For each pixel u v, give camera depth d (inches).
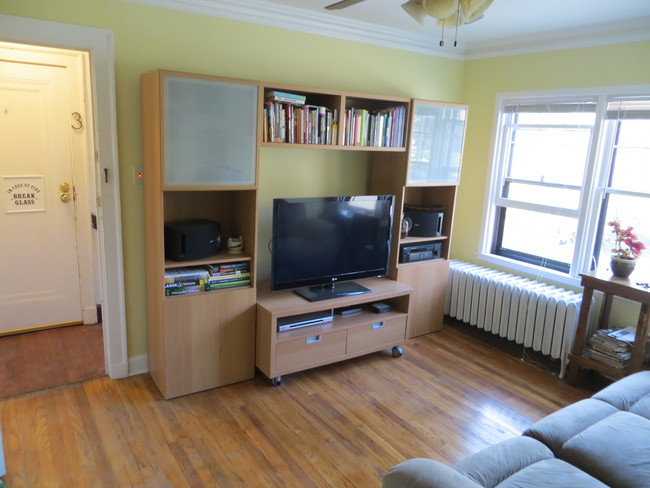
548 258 142.0
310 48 123.1
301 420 100.2
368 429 98.2
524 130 143.8
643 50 114.2
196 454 87.9
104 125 99.5
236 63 112.7
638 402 80.2
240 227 114.2
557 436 70.9
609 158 125.1
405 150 129.9
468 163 158.4
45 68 125.0
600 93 123.3
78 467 83.0
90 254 140.2
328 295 120.3
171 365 103.3
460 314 150.5
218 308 107.0
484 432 99.0
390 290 128.1
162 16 101.7
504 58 144.1
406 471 56.7
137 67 101.1
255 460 87.0
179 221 109.3
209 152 98.0
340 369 124.0
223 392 109.8
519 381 121.6
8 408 99.1
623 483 60.8
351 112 119.0
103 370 116.3
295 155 127.6
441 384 118.3
